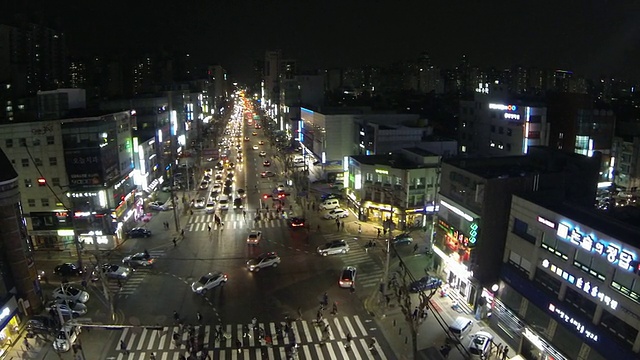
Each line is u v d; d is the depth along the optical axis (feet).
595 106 354.13
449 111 511.81
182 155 361.92
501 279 147.23
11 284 149.59
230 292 171.12
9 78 528.22
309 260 198.80
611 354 107.96
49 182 199.11
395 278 175.83
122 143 229.66
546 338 127.24
